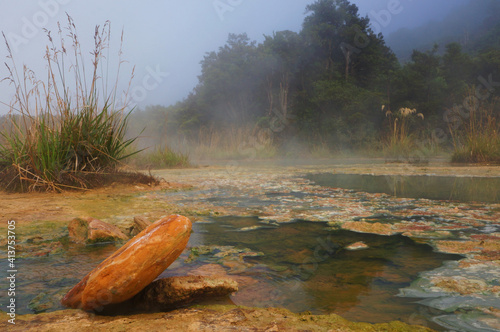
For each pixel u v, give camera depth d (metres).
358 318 1.13
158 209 3.19
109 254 1.92
